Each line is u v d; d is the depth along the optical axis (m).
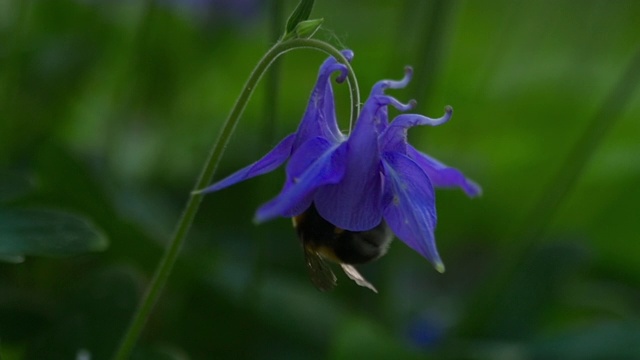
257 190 0.67
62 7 0.78
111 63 0.84
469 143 0.93
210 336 0.60
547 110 0.96
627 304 0.76
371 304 0.67
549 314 0.68
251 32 0.91
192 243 0.64
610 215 0.82
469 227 0.86
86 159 0.63
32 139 0.68
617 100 0.64
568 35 1.10
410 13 0.73
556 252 0.67
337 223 0.46
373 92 0.47
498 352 0.60
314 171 0.46
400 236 0.46
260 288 0.60
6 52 0.71
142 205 0.66
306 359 0.60
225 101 0.90
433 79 0.62
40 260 0.60
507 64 1.05
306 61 0.93
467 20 1.12
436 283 0.82
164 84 0.79
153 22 0.76
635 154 0.85
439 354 0.60
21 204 0.60
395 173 0.46
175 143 0.80
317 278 0.48
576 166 0.65
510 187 0.89
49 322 0.55
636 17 1.13
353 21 1.05
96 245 0.51
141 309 0.49
